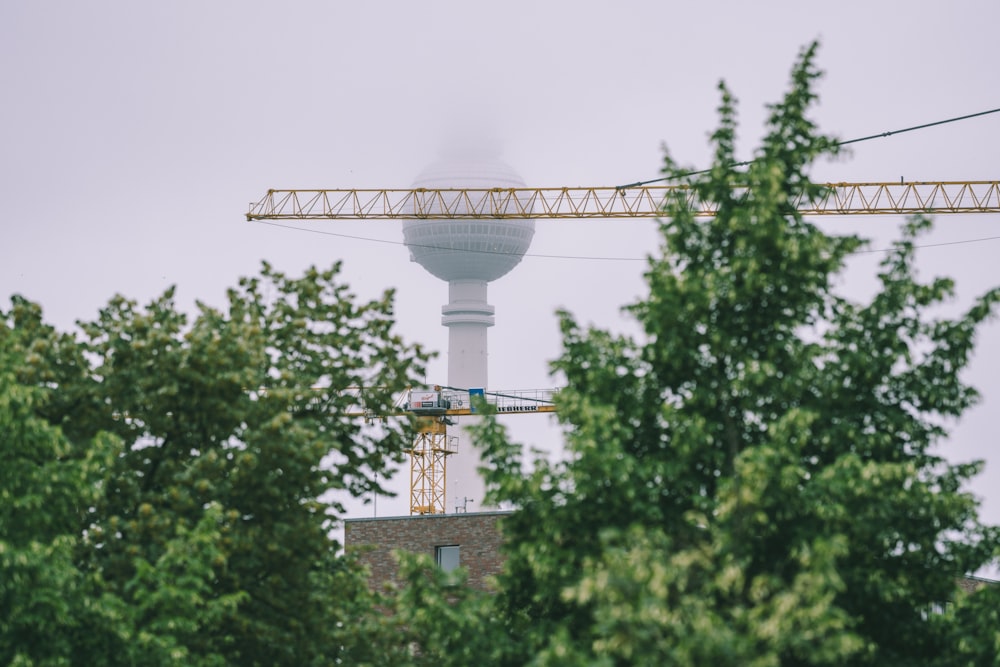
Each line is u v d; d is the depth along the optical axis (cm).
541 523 5272
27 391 5316
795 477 4756
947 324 5353
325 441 6259
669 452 5219
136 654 5331
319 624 6338
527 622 5603
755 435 5297
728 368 5253
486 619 5338
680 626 4150
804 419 4872
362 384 6994
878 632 5222
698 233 5450
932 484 5259
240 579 6134
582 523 5200
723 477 5066
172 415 6281
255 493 6197
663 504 5178
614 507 5106
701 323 5225
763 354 5256
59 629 5253
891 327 5359
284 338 6900
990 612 5125
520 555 5344
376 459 6950
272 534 6222
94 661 5331
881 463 5072
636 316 5400
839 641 4197
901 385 5369
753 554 4956
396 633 6631
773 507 4931
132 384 6269
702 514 4922
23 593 5078
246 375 6209
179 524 5653
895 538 5169
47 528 5478
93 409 6234
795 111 5406
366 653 6594
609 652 4578
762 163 5259
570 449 5028
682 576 4316
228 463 6244
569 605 5394
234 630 6150
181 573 5572
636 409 5288
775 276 5166
